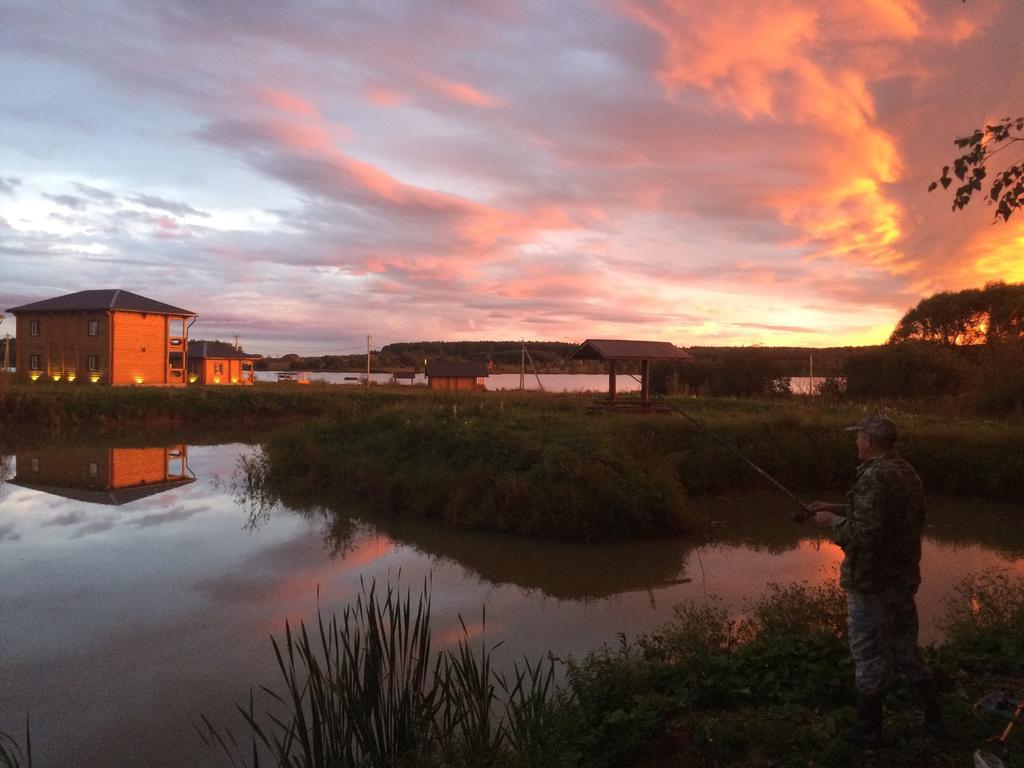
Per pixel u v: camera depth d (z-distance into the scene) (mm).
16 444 26516
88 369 48250
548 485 12508
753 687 4676
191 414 35500
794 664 4855
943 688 4516
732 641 5934
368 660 4258
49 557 10852
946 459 15641
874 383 34188
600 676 5020
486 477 13422
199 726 5801
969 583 8117
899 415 22984
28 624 8086
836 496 15133
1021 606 5828
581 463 12719
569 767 4008
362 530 12508
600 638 7328
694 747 4094
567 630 7625
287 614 8375
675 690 4766
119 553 11086
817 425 17156
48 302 51094
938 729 3785
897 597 3760
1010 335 38000
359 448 17453
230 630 7879
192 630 7875
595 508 11867
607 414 20281
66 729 5777
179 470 20219
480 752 4305
